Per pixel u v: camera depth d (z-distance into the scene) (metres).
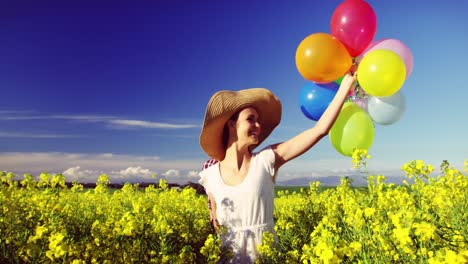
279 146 3.05
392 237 2.52
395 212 2.98
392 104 3.46
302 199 5.60
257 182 2.94
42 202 4.05
